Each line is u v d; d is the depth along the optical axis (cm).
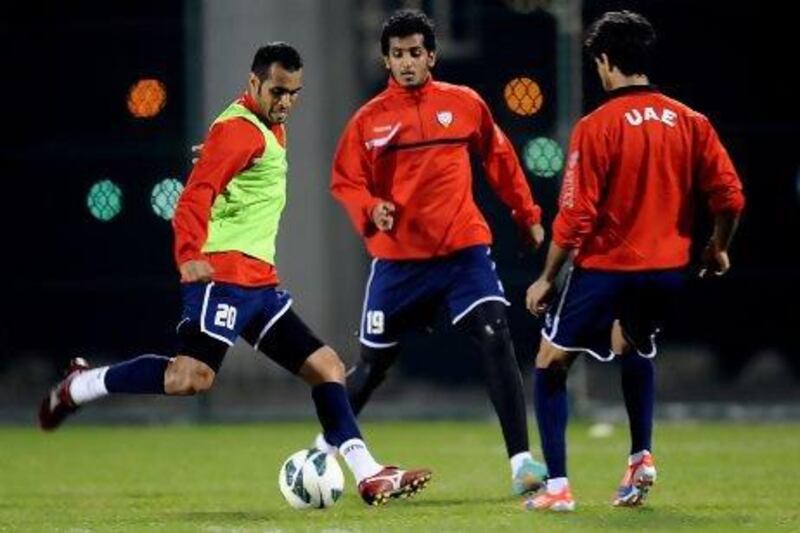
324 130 5931
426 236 3225
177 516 2958
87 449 4625
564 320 2861
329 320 5922
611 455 4306
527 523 2741
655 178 2805
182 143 6006
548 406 2909
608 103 2817
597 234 2827
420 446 4644
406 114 3209
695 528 2703
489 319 3191
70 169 5809
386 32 3212
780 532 2680
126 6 6606
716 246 2944
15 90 6066
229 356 5844
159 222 5781
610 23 2825
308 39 5891
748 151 5594
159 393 2992
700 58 5897
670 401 5881
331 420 3006
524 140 5544
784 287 5678
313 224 5909
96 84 6038
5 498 3366
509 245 5744
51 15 6525
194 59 5481
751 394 5812
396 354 3366
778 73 5878
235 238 2909
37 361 5834
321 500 2972
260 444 4747
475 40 5938
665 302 2861
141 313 5731
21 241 5866
